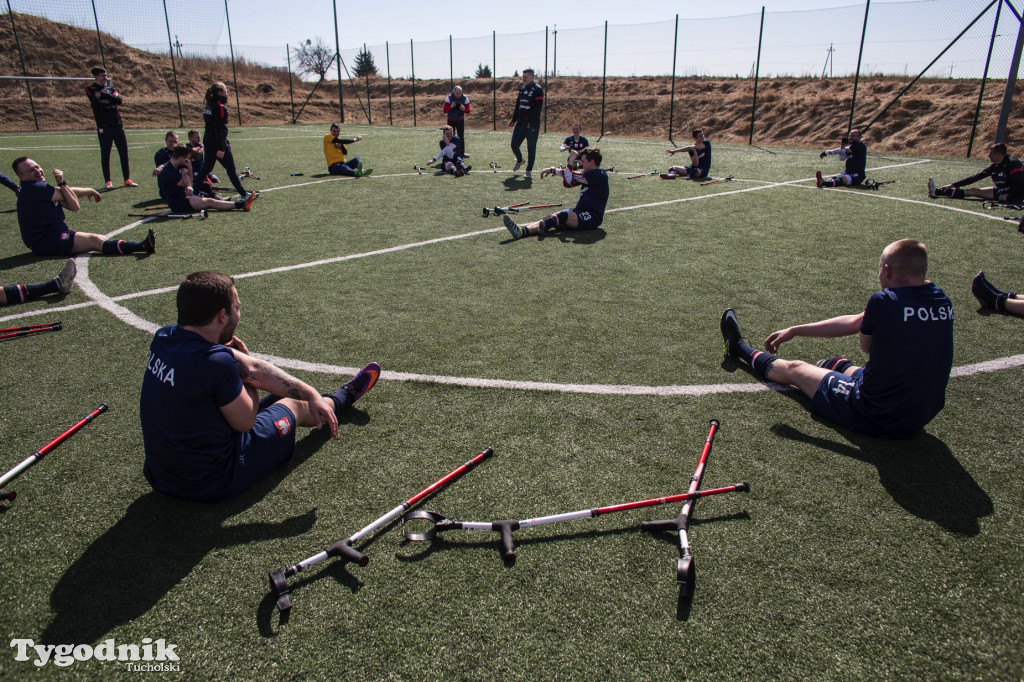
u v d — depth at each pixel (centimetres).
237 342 307
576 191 1046
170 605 222
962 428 336
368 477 294
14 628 213
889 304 306
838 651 204
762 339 456
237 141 1831
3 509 272
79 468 301
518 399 365
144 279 593
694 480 282
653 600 223
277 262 645
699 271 613
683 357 421
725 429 334
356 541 247
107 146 1067
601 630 211
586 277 593
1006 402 363
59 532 259
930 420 339
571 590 228
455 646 204
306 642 207
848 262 646
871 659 201
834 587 229
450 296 540
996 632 211
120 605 222
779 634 210
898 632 211
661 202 961
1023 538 254
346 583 231
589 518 266
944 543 252
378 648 204
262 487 288
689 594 221
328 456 310
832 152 1112
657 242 722
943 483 289
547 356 421
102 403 362
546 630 210
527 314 498
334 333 461
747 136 2483
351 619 216
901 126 2036
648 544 251
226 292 262
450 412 350
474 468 300
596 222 771
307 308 512
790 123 2412
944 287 573
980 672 196
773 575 235
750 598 224
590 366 407
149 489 287
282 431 293
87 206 938
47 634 211
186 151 862
